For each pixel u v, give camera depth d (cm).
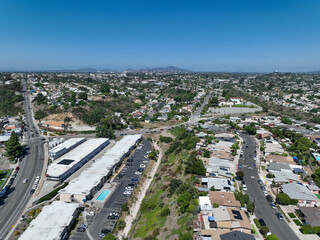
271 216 5931
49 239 5156
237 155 10225
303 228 5294
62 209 6256
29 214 6419
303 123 16150
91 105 19038
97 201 7019
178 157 10238
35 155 11019
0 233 5831
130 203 7144
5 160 10344
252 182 7775
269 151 10344
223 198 6288
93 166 9050
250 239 4641
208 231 4991
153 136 14475
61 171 8588
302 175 8212
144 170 9531
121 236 5684
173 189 7306
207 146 11050
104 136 13612
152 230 5662
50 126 15500
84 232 5803
